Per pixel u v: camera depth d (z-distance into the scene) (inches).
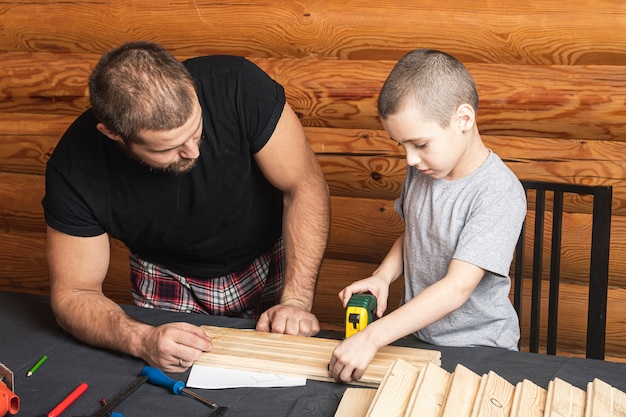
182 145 61.2
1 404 52.1
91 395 58.0
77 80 111.7
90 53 112.3
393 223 107.2
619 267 100.5
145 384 59.4
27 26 112.4
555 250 76.4
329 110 103.7
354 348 57.6
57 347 66.4
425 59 61.0
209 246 78.7
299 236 77.1
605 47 93.4
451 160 62.4
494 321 68.1
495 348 63.8
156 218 73.5
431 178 67.7
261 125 71.9
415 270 70.6
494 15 95.7
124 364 63.0
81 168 69.5
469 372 54.4
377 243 108.6
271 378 59.4
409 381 53.6
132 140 60.5
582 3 93.0
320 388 58.0
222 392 57.9
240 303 84.0
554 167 99.0
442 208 66.6
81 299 68.9
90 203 69.9
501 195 64.2
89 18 109.5
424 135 60.8
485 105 97.8
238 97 71.2
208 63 72.3
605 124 95.2
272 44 104.4
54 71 112.6
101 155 69.6
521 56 96.7
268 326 68.2
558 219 76.1
